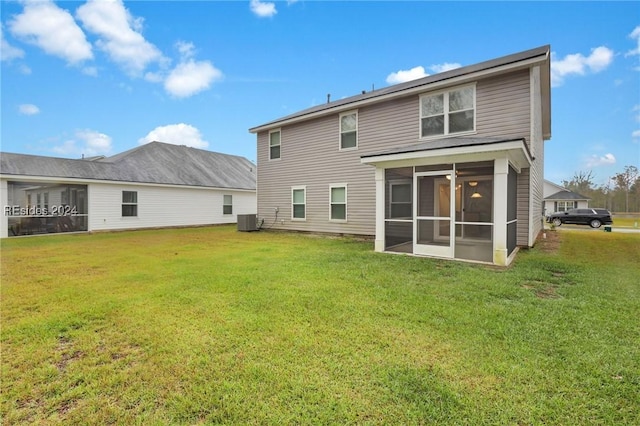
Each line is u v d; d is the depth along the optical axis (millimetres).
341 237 11516
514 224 8008
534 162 8867
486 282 4840
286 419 1868
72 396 2131
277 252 8070
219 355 2658
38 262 7020
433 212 7633
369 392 2121
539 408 1949
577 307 3727
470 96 8711
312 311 3668
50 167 13953
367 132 10867
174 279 5273
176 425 1842
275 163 13977
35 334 3131
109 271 5996
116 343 2926
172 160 20344
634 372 2328
